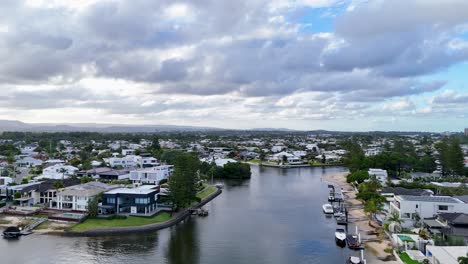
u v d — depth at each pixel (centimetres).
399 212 9981
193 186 12412
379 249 8406
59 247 8569
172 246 8712
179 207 11975
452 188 13500
